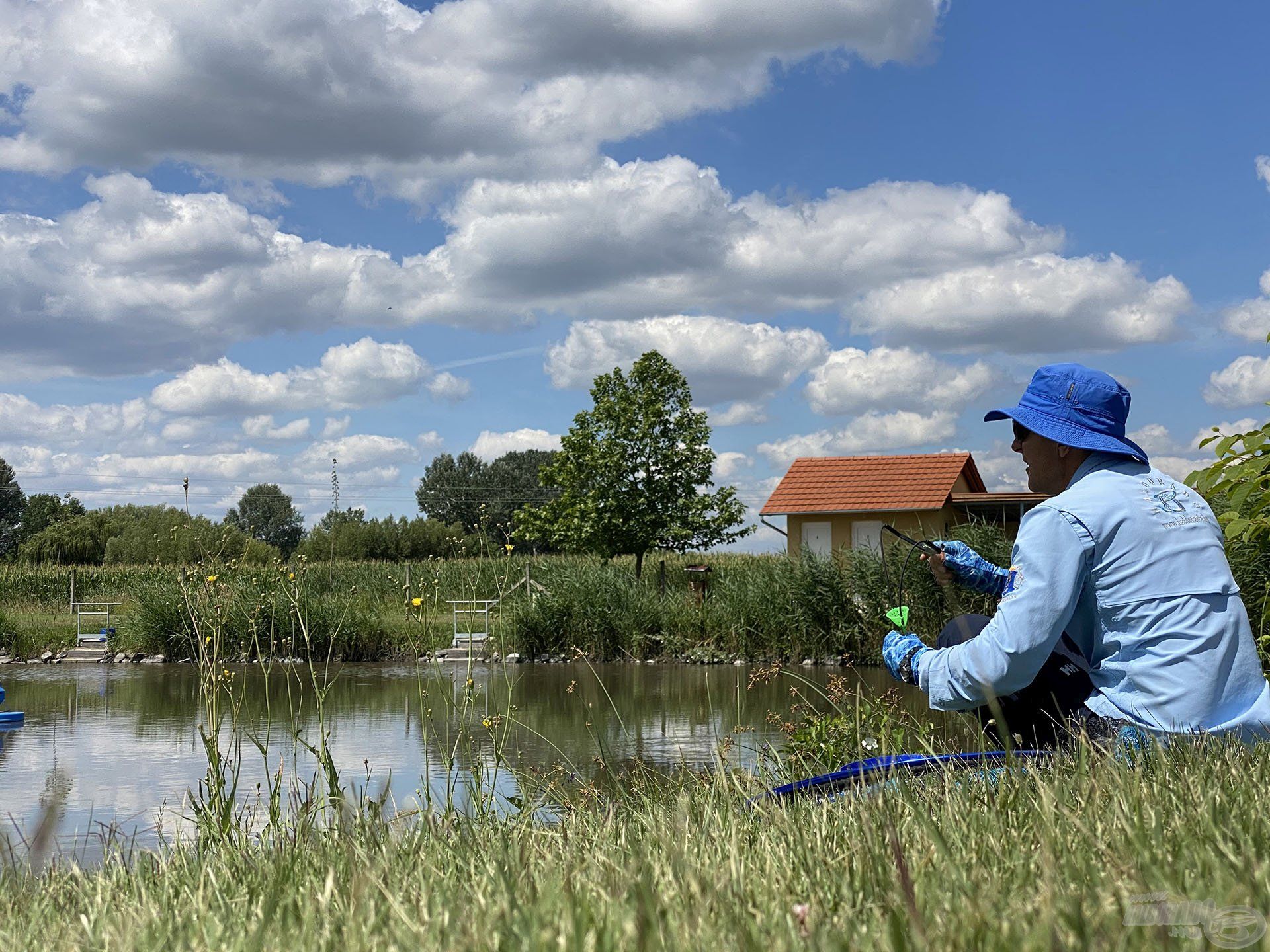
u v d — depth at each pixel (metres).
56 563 46.09
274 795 3.88
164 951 1.90
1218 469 4.51
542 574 23.38
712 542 28.08
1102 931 1.40
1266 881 1.60
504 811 4.26
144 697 15.64
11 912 2.57
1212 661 2.80
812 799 2.96
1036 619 2.85
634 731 10.59
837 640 19.20
